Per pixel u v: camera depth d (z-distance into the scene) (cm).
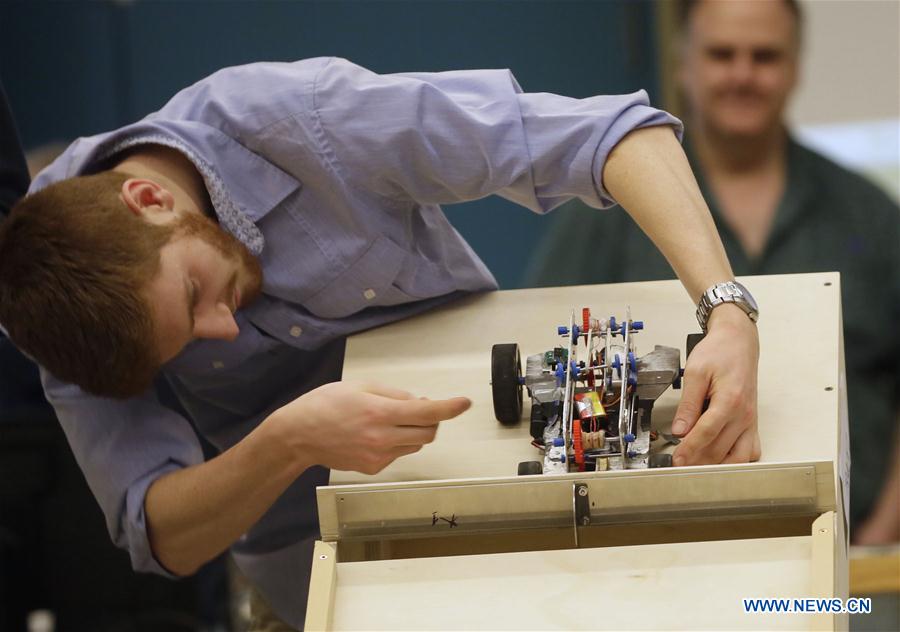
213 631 901
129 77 1183
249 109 546
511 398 512
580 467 484
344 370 561
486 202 1151
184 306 495
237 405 615
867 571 881
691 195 523
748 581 433
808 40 992
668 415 514
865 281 968
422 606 447
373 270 557
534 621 436
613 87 1112
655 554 444
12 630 868
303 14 1156
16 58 1186
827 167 984
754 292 562
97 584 877
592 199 549
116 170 530
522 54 1133
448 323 582
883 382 963
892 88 998
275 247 560
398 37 1146
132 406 566
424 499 459
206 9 1170
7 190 655
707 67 993
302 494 622
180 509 536
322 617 440
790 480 443
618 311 571
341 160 539
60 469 859
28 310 489
